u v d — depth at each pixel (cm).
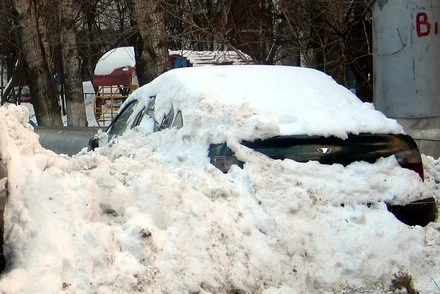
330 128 569
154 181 480
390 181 559
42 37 1877
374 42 924
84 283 402
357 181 550
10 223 429
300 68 711
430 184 678
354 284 498
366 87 1458
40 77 1781
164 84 696
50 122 1788
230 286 450
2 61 3425
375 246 514
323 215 523
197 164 570
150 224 458
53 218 428
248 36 1584
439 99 889
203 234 464
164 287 425
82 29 2895
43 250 409
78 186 456
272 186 528
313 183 539
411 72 885
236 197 517
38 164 469
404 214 559
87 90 4091
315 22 1300
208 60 1912
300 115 580
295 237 498
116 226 452
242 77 661
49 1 1873
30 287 389
